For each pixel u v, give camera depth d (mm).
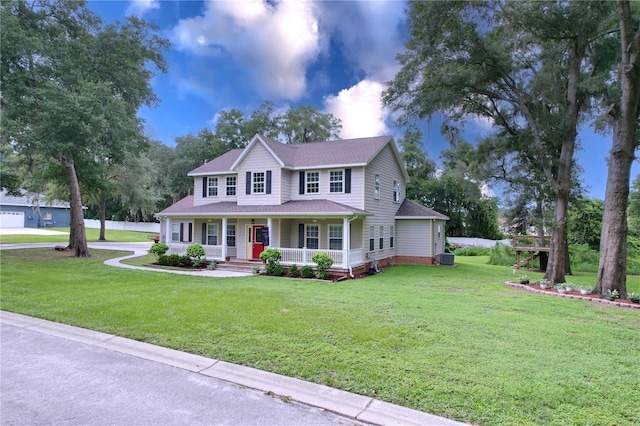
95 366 4984
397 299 9602
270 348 5543
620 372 4801
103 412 3750
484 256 30562
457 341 5953
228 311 7875
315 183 17594
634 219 28359
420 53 13328
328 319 7266
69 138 16281
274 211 15828
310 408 3834
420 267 19172
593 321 7629
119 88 20438
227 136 40969
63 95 15719
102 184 25328
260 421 3574
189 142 43125
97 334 6348
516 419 3564
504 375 4582
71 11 18906
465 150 18453
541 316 7965
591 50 13781
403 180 23062
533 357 5277
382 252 18812
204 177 20797
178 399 4035
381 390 4156
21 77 16125
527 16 12094
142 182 35188
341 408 3807
